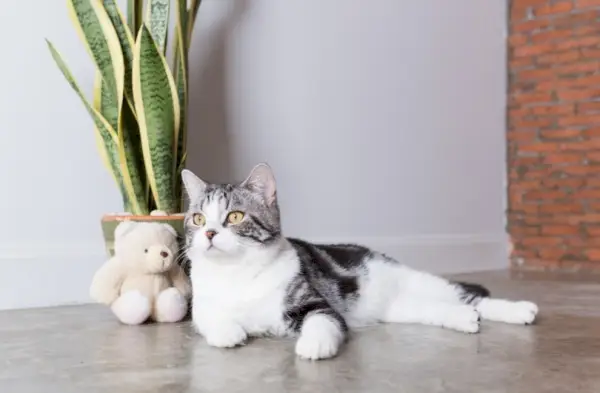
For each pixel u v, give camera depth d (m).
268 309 1.54
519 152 3.42
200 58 2.40
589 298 2.28
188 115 2.36
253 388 1.16
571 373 1.27
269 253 1.55
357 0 2.84
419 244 3.04
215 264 1.55
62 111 2.16
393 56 2.98
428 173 3.12
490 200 3.39
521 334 1.63
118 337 1.63
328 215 2.76
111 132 1.92
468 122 3.29
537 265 3.35
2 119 2.07
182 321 1.83
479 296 1.84
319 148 2.73
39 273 2.11
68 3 1.90
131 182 1.96
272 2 2.58
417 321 1.77
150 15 2.04
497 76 3.43
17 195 2.09
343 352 1.43
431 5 3.13
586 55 3.19
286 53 2.62
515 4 3.43
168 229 1.83
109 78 1.94
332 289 1.67
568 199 3.25
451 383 1.19
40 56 2.12
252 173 1.59
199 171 2.40
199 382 1.21
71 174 2.18
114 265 1.81
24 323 1.82
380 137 2.93
